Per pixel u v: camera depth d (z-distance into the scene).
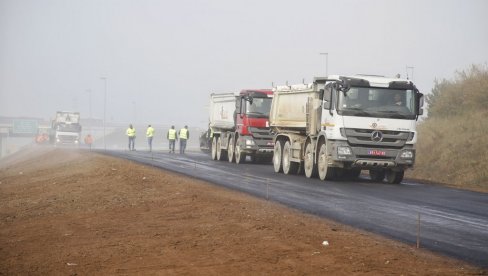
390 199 20.27
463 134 37.06
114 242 13.32
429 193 22.83
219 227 14.09
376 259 10.70
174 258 11.41
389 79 26.09
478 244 12.49
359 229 14.05
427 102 49.19
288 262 10.61
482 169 31.16
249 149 37.25
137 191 21.83
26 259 12.56
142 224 15.35
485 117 39.66
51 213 19.12
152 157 42.44
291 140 30.33
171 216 16.30
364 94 25.80
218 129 43.22
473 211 17.83
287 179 27.20
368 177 31.03
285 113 31.66
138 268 10.89
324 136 26.66
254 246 11.91
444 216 16.55
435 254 11.38
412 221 15.45
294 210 16.88
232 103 40.06
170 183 23.55
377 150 25.72
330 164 26.16
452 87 46.41
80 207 19.62
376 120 25.70
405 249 11.71
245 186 23.52
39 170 37.66
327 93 26.17
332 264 10.36
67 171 32.88
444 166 33.91
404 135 25.92
